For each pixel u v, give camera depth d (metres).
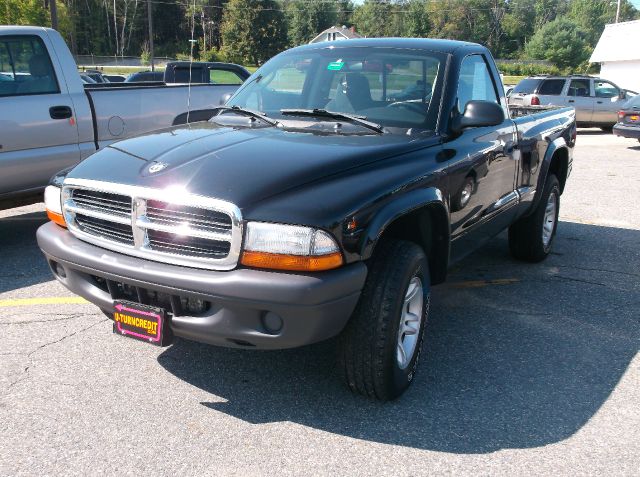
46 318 4.59
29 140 6.23
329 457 3.03
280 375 3.78
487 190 4.48
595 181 11.10
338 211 2.94
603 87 19.97
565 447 3.14
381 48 4.45
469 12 110.88
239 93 4.70
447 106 4.09
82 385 3.64
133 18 94.88
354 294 3.02
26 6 49.34
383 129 3.92
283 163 3.19
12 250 6.30
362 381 3.33
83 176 3.38
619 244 6.98
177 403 3.47
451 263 4.18
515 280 5.68
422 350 4.18
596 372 3.94
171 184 3.07
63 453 3.01
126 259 3.19
